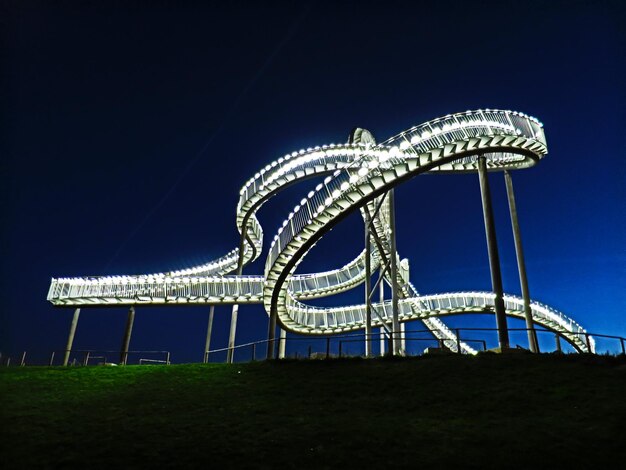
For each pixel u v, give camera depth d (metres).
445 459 11.16
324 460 11.38
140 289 38.81
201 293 38.56
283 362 20.80
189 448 12.30
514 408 14.18
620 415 13.00
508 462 10.88
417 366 18.78
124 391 17.77
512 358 18.70
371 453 11.66
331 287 45.88
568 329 42.69
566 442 11.70
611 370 16.81
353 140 34.91
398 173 24.64
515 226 29.55
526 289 27.45
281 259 28.14
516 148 25.84
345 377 18.23
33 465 11.60
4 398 17.02
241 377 19.02
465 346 43.44
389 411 14.62
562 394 14.91
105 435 13.34
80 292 39.06
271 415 14.59
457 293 42.38
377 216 34.25
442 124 25.86
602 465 10.62
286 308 35.38
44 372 20.95
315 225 26.22
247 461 11.49
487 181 25.28
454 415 13.97
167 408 15.57
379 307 41.44
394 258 27.81
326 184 26.48
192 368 20.89
